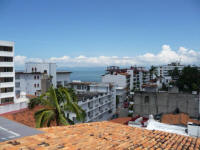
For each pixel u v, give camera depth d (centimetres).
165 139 922
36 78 6844
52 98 1453
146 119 3250
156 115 3375
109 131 949
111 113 6044
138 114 3641
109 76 9200
